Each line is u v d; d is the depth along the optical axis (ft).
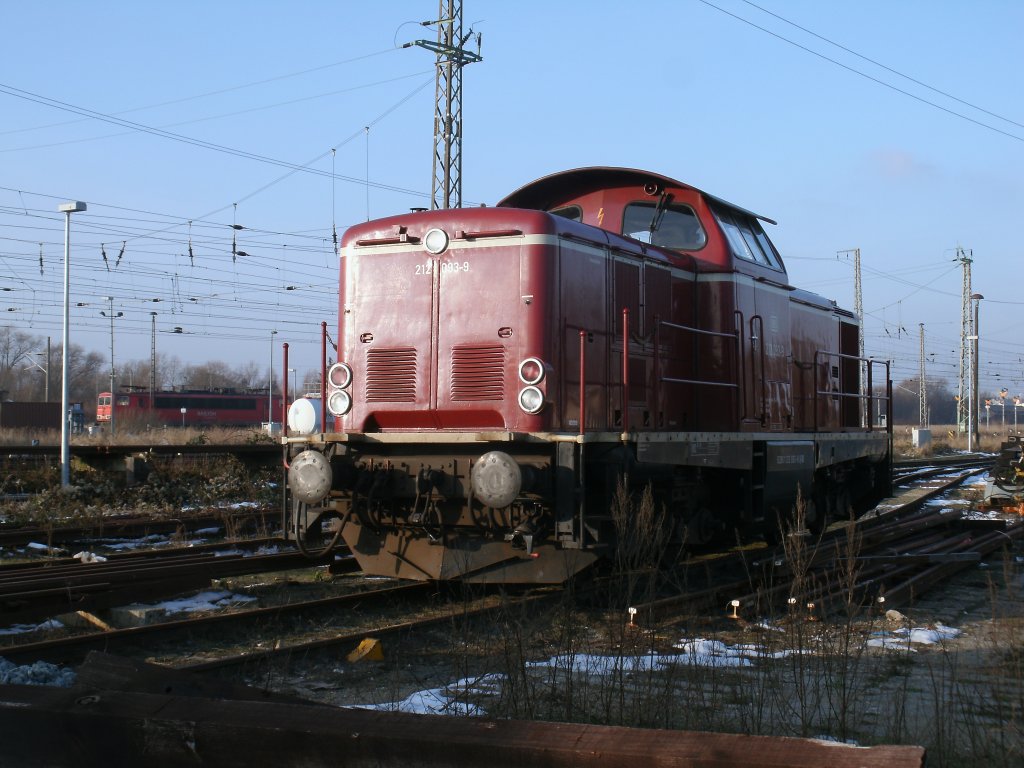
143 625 26.14
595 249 30.89
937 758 15.72
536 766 11.44
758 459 36.94
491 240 29.43
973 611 30.17
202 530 46.62
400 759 11.87
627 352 29.48
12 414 160.15
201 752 12.63
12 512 48.14
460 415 29.30
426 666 22.82
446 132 82.28
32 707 13.41
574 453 27.22
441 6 83.20
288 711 12.77
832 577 33.17
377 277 30.89
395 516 29.22
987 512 61.36
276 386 303.68
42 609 26.45
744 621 27.48
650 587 26.91
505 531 27.94
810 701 19.21
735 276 35.53
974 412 166.61
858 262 164.86
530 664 21.50
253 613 26.84
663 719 17.74
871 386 51.42
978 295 171.63
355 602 29.40
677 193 36.50
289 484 28.43
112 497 55.01
